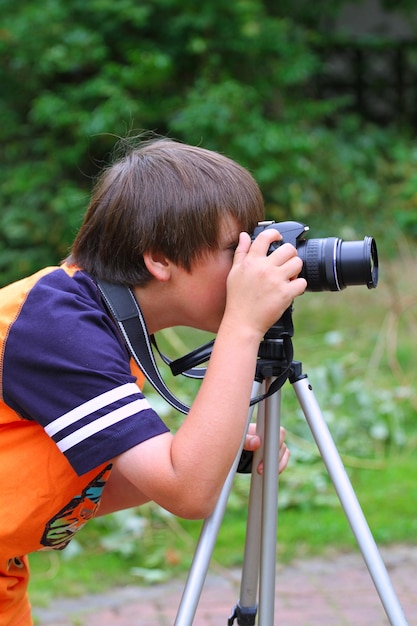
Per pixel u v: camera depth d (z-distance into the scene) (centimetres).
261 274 279
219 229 288
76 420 266
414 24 1727
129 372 276
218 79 1380
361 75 1722
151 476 264
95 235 298
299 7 1623
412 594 524
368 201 1301
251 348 275
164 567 574
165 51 1369
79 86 1304
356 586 541
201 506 267
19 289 283
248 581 357
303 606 517
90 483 292
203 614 510
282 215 1305
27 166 1273
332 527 610
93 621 505
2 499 288
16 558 318
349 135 1517
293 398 752
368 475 693
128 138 357
